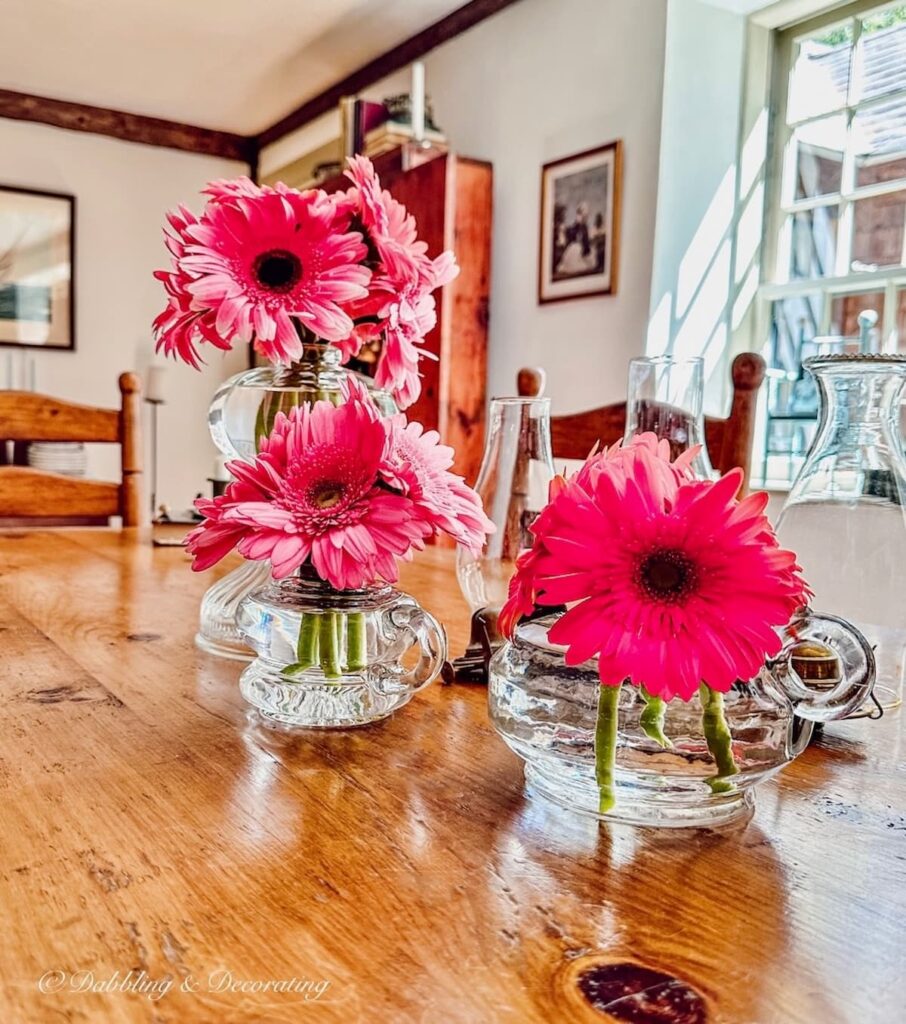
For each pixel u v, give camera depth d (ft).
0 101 13.74
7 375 14.20
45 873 1.33
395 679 2.11
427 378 10.37
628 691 1.55
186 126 15.29
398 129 10.56
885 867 1.41
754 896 1.31
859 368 2.12
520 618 1.80
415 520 1.90
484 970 1.10
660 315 8.59
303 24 11.33
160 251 15.38
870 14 7.94
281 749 1.90
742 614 1.39
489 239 10.48
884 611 2.17
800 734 1.61
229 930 1.18
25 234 14.17
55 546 5.17
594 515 1.46
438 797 1.65
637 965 1.12
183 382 15.74
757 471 8.82
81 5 10.77
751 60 8.77
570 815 1.58
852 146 8.14
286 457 1.94
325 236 2.14
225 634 2.71
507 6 10.24
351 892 1.29
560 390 9.78
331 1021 1.00
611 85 8.99
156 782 1.71
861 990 1.08
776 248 8.87
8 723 2.05
